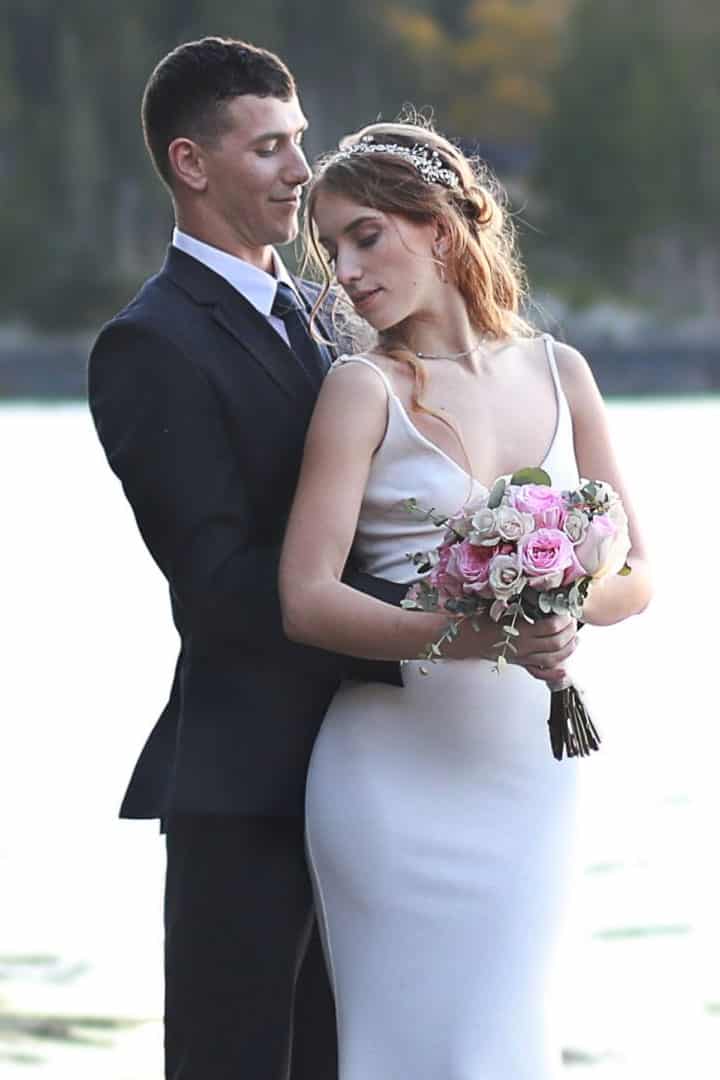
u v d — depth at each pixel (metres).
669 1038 10.06
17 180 148.88
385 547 6.83
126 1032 10.45
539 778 6.86
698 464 47.75
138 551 35.12
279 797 7.09
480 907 6.74
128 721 19.30
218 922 7.17
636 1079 9.45
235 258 7.33
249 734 7.12
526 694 6.88
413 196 6.74
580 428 7.12
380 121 7.03
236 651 7.16
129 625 26.20
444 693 6.82
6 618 27.12
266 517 7.20
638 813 14.94
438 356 6.89
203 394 7.07
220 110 7.23
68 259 146.50
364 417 6.72
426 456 6.76
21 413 99.69
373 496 6.81
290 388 7.25
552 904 6.83
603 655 22.12
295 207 7.39
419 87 171.38
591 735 6.72
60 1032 10.45
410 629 6.50
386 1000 6.75
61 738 18.53
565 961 6.94
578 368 7.13
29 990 11.23
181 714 7.28
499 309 7.03
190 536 7.01
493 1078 6.66
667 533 33.97
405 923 6.74
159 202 150.38
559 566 6.21
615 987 10.97
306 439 6.82
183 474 7.01
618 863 13.53
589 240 155.25
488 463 6.82
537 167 157.88
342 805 6.83
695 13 160.75
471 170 6.97
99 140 150.00
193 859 7.23
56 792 16.31
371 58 168.62
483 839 6.77
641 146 154.25
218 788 7.09
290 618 6.68
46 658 23.44
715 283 152.88
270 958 7.14
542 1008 6.78
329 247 6.88
